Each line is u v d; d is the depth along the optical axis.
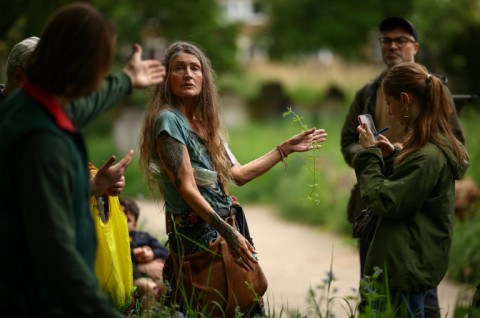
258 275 5.02
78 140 3.34
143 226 9.55
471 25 26.38
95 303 3.15
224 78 35.50
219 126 5.18
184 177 4.79
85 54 3.28
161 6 29.05
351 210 6.64
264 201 17.98
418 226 4.91
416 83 4.96
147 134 5.05
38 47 3.32
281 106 38.78
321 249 11.65
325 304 7.63
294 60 44.12
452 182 5.04
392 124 6.39
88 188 3.40
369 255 5.03
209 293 4.90
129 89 3.60
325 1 41.81
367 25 40.69
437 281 4.96
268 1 44.12
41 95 3.30
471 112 20.81
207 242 4.95
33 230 3.13
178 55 5.05
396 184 4.84
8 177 3.24
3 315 3.29
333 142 22.05
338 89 38.34
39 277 3.18
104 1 26.98
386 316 4.62
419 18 22.97
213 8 30.61
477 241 9.30
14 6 15.91
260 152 22.41
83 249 3.35
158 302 5.14
